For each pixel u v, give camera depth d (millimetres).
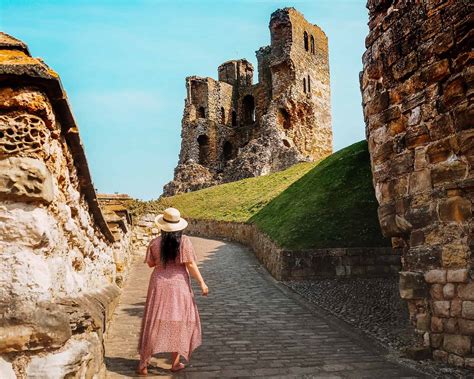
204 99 55000
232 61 59062
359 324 8398
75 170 4379
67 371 3078
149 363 5785
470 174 5785
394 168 6922
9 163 3047
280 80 51000
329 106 55406
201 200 34906
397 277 13273
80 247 4918
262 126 48562
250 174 43312
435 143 6262
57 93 3297
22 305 2967
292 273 13461
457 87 5930
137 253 18188
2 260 2984
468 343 5617
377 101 7320
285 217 17047
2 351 2900
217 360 6047
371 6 7633
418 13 6566
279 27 51500
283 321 8641
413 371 5590
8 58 3242
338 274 13430
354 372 5574
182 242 5441
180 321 5230
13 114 3123
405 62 6770
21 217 3051
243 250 20750
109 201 14930
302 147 50438
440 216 6102
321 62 55188
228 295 11391
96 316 4094
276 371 5602
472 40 5742
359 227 14531
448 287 5895
